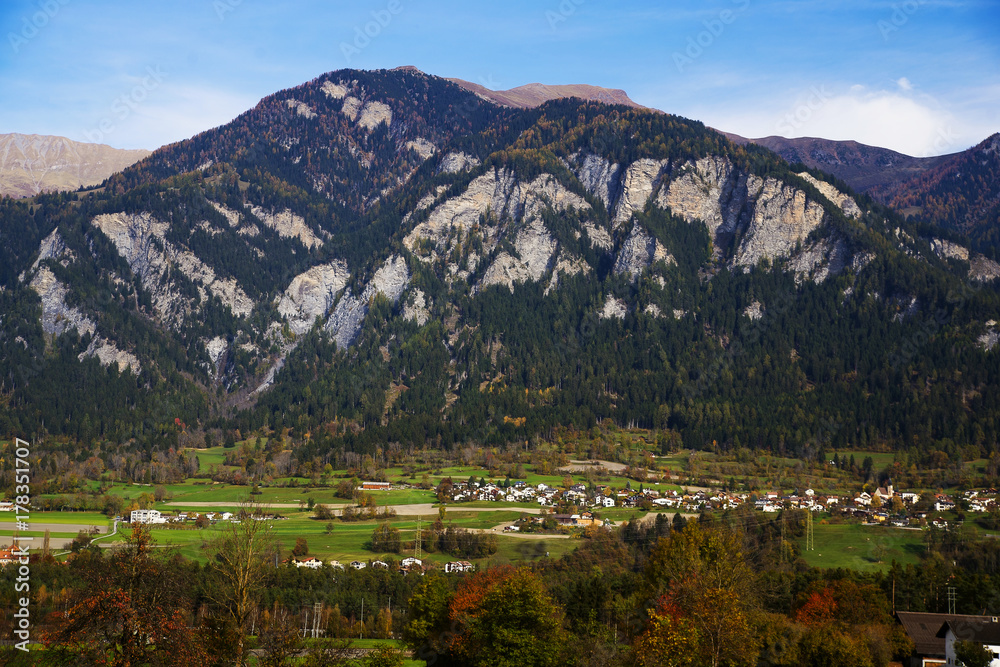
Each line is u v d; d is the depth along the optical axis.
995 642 104.44
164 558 76.19
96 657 67.94
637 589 127.31
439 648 111.88
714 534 126.94
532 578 105.12
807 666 99.25
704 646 88.75
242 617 76.19
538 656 99.44
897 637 111.62
